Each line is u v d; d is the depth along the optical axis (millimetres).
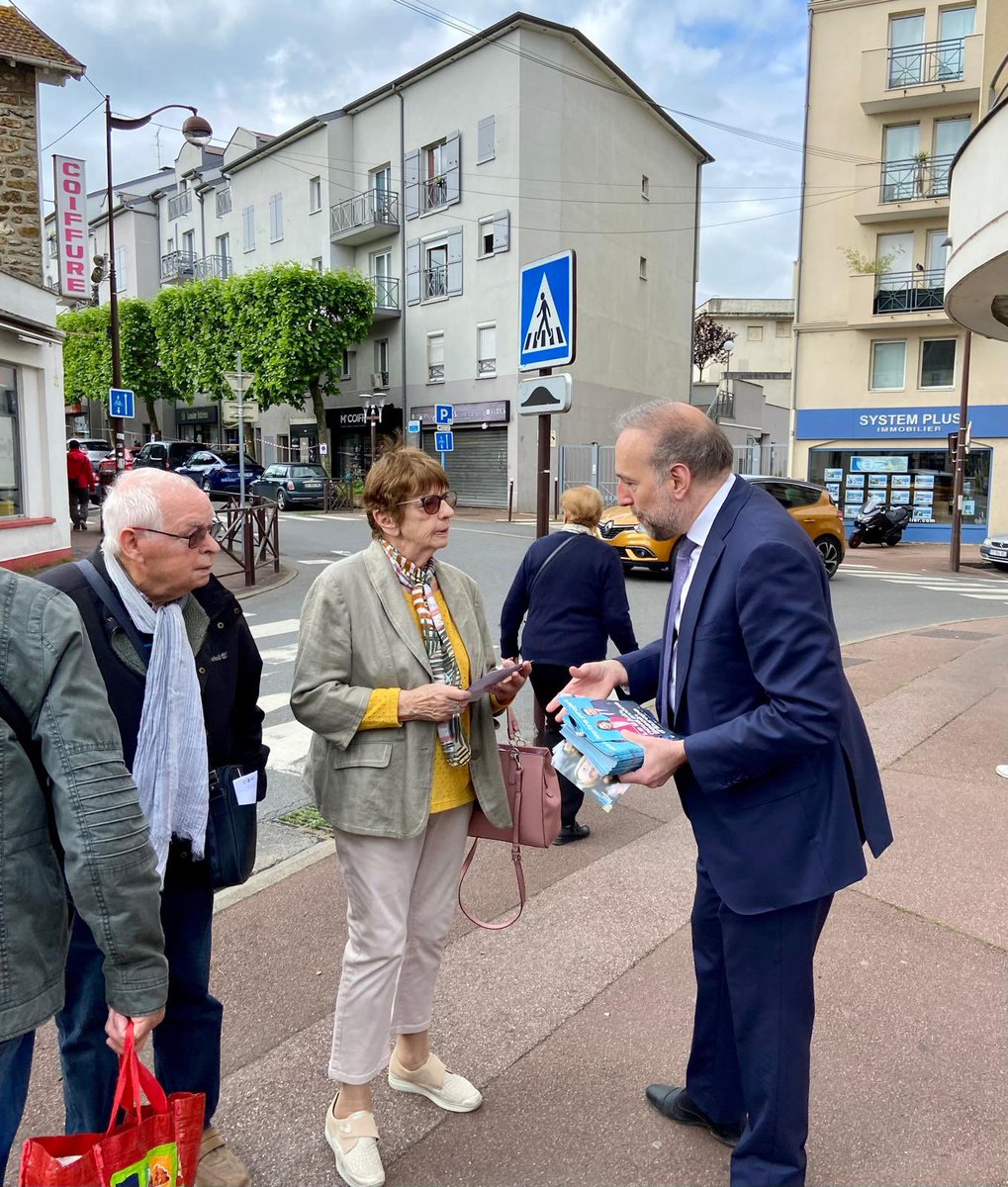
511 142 25766
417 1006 2398
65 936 1549
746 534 1861
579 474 27312
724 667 1888
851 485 24125
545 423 5012
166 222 42781
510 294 26516
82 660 1511
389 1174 2150
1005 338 8062
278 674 7500
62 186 15805
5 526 12023
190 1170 1478
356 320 28906
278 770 5230
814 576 1824
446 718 2162
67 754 1457
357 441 33094
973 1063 2502
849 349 23844
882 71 22484
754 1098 1944
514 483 27172
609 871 3738
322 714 2164
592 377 28062
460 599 2447
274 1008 2793
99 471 25672
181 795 1964
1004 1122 2285
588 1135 2277
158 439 38031
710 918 2199
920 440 23156
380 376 30844
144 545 1862
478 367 27891
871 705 6293
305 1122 2330
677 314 32656
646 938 3197
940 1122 2287
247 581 12141
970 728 5715
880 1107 2340
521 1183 2123
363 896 2211
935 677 7203
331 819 2227
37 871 1468
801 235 24016
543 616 4055
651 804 4555
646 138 30016
